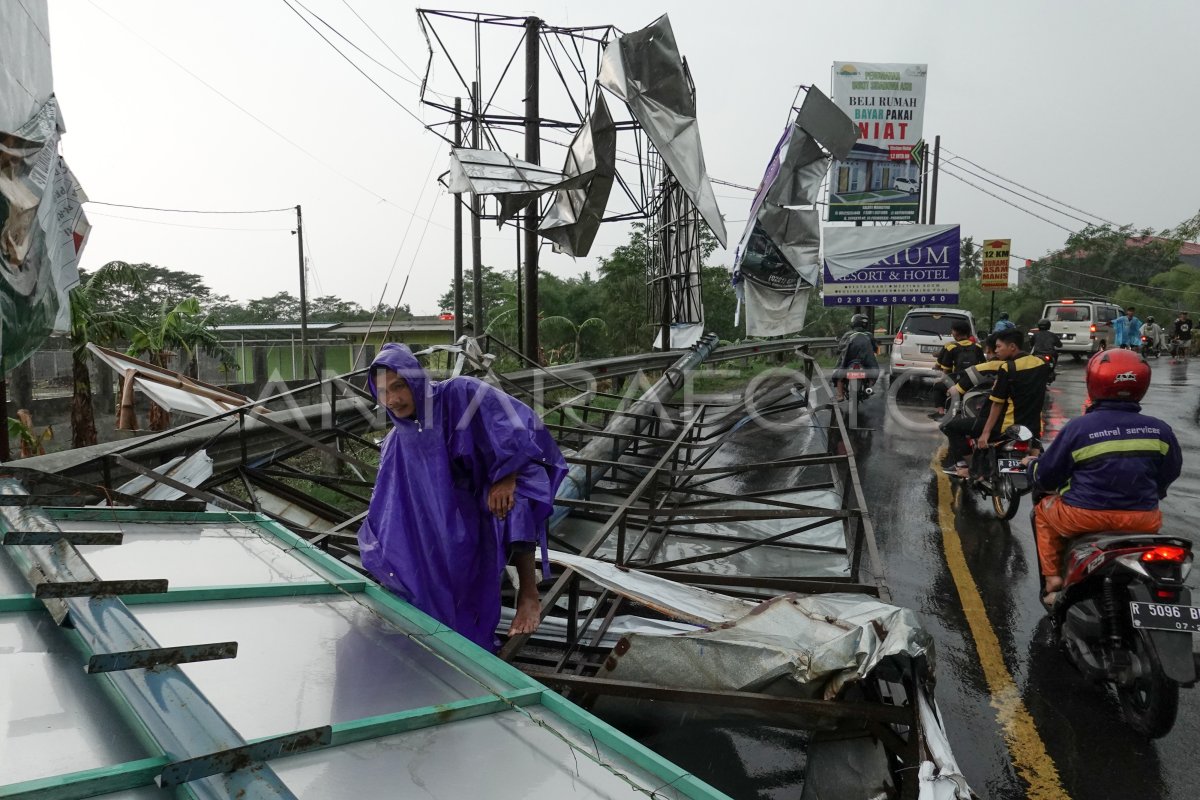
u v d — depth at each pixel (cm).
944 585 578
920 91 3206
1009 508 725
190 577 239
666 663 281
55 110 493
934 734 228
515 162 1114
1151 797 326
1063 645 432
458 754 160
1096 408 431
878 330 3909
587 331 3086
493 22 1345
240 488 634
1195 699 413
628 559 465
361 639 211
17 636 181
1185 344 2970
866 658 246
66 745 139
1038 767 347
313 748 154
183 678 154
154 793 131
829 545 555
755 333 1869
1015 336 721
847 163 3250
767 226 1719
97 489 315
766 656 265
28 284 454
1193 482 891
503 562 286
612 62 1041
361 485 538
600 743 169
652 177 1681
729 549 527
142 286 1346
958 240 2738
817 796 255
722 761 327
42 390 1706
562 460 290
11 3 419
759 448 1069
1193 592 550
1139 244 6019
